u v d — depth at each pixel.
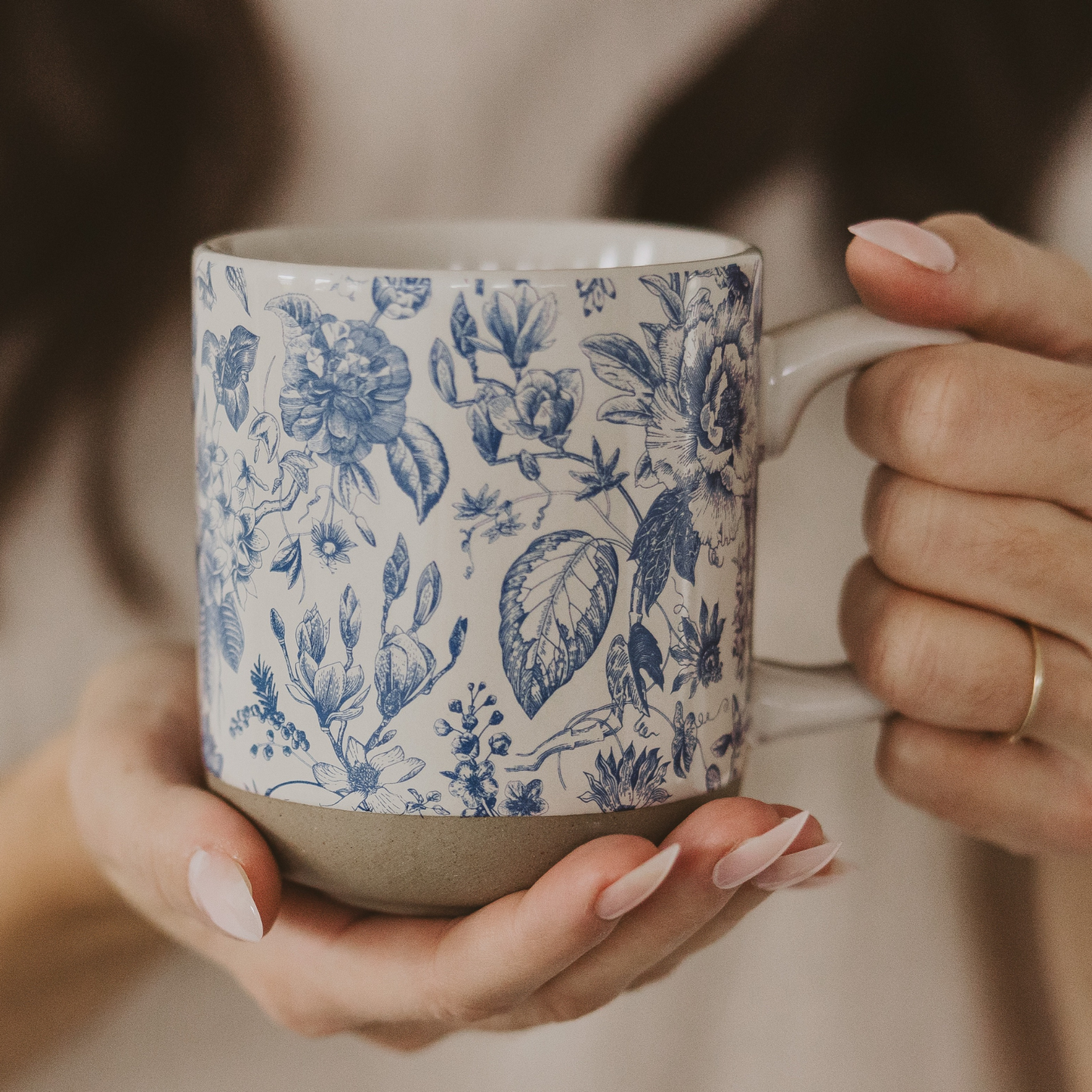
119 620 0.79
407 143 0.76
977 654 0.47
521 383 0.41
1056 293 0.47
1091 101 0.72
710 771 0.44
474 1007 0.44
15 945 0.60
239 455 0.42
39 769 0.61
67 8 0.69
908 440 0.46
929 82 0.71
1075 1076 0.71
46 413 0.76
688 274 0.42
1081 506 0.47
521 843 0.42
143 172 0.73
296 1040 0.80
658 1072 0.79
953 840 0.76
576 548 0.42
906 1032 0.78
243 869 0.43
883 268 0.45
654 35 0.71
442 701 0.42
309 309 0.41
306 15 0.72
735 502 0.43
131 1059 0.79
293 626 0.42
